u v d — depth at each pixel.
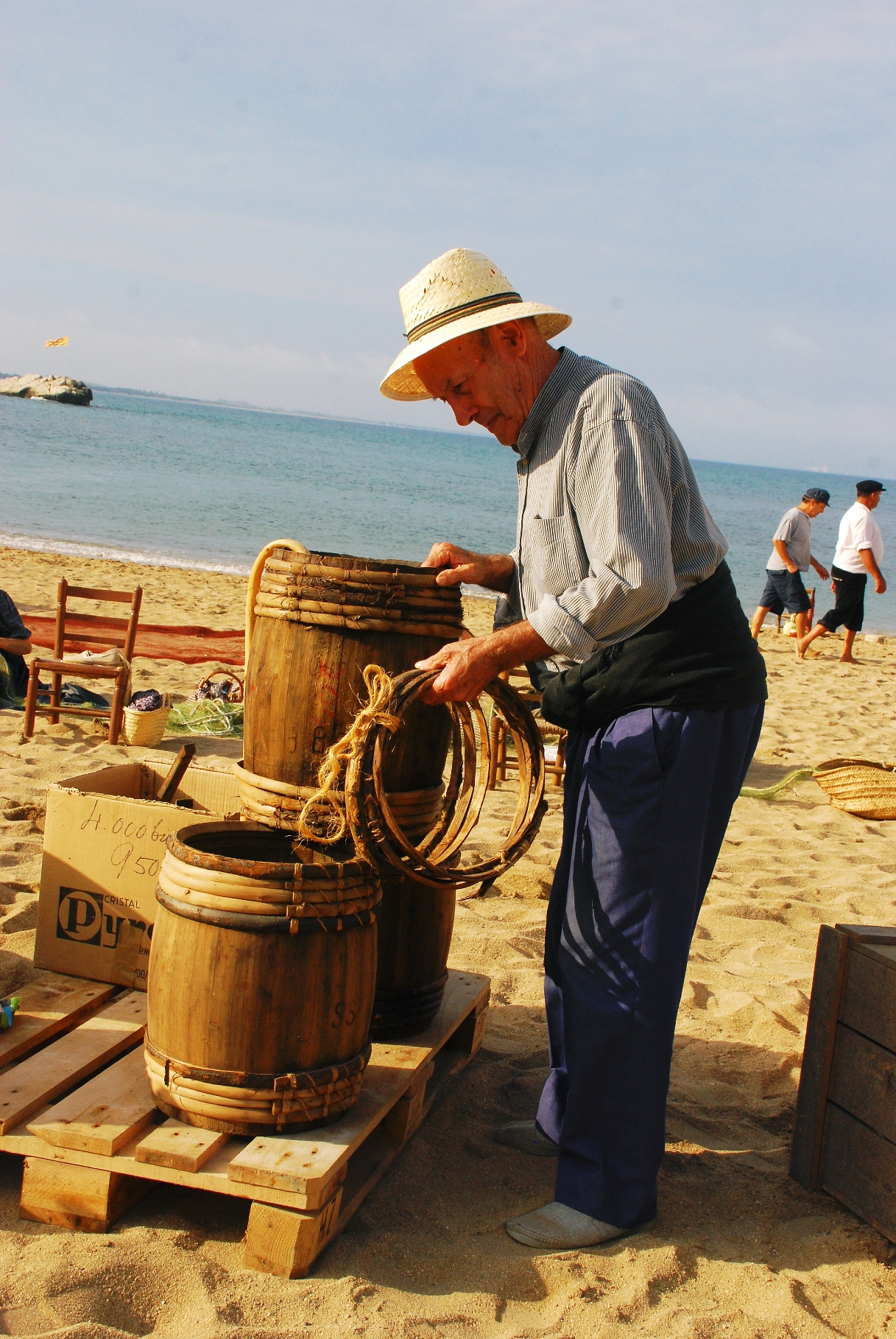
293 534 25.11
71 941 3.02
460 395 2.49
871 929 2.61
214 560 19.14
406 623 2.50
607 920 2.40
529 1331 2.03
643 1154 2.38
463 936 4.01
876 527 12.42
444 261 2.46
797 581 13.16
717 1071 3.21
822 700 10.06
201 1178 2.12
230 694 7.27
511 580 2.77
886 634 16.80
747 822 6.15
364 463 59.84
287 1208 2.10
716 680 2.38
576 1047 2.42
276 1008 2.16
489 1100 2.94
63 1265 2.05
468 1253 2.26
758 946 4.21
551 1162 2.66
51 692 6.73
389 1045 2.67
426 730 2.58
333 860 2.49
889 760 7.75
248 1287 2.06
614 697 2.41
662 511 2.27
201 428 78.81
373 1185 2.43
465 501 39.56
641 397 2.35
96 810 2.98
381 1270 2.17
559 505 2.38
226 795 3.44
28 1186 2.21
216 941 2.16
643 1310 2.12
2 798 4.93
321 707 2.50
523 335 2.43
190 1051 2.20
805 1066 2.66
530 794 2.62
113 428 61.38
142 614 11.38
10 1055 2.56
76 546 18.72
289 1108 2.18
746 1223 2.47
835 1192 2.57
